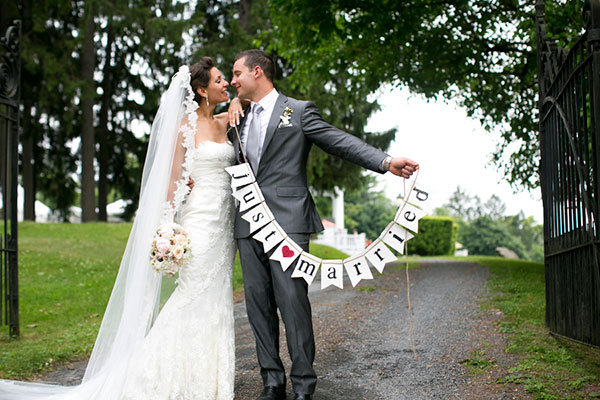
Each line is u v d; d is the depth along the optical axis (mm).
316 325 5496
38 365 4527
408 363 4102
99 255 11898
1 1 17375
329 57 12547
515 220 56781
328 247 17188
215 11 21000
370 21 10555
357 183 20359
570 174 4129
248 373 4035
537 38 5160
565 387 3365
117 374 3336
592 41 3410
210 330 3416
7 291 5898
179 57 19312
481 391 3422
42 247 12430
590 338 3721
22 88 18875
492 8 10734
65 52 18797
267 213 3363
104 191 22547
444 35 11070
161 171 3545
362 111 18484
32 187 20656
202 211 3564
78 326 6133
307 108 3469
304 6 10336
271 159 3439
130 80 22438
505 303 6004
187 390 3316
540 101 5086
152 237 3479
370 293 7379
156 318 3467
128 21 18562
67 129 18906
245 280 3469
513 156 12547
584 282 3809
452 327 5148
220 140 3744
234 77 3557
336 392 3553
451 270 9891
